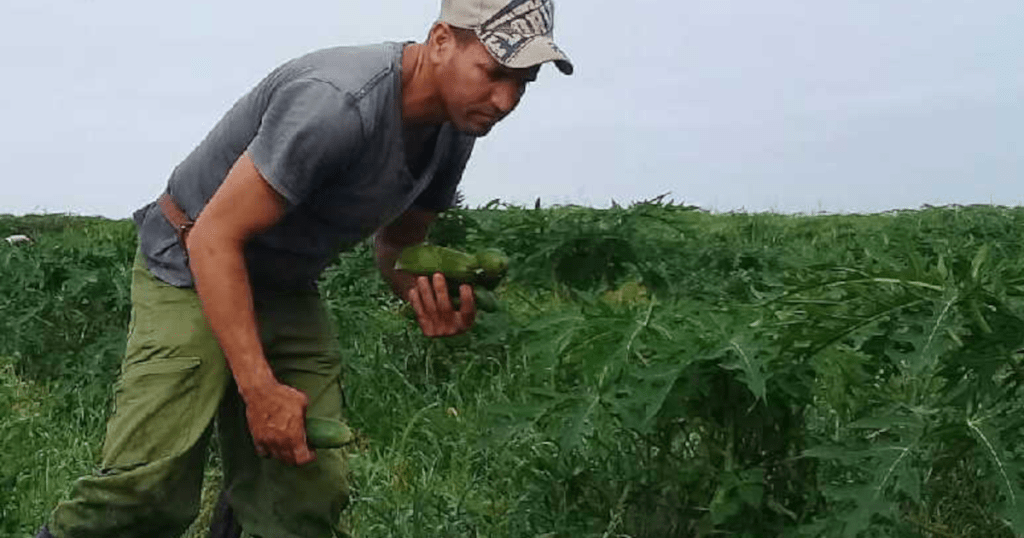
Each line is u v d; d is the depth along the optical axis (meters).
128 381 3.83
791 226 15.12
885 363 4.14
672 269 8.66
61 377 7.29
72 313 7.95
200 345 3.81
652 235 10.19
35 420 6.34
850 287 3.78
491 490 5.19
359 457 5.66
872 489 3.44
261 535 4.12
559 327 4.07
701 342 3.91
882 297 3.70
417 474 5.59
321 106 3.48
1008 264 3.72
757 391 3.73
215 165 3.80
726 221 15.52
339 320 7.48
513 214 9.41
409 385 6.85
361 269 8.55
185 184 3.86
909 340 3.57
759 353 3.89
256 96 3.72
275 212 3.54
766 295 4.33
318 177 3.56
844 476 4.17
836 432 4.55
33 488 5.30
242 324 3.54
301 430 3.59
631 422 3.96
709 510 4.09
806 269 4.04
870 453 3.52
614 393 3.94
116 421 3.82
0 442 5.99
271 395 3.55
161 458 3.78
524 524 4.53
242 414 4.10
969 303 3.54
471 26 3.48
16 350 7.70
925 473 3.93
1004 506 3.41
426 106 3.62
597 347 4.04
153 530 3.91
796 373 4.00
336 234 3.88
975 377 3.67
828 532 3.50
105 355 7.18
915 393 4.61
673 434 4.46
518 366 6.84
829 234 13.39
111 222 17.92
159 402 3.78
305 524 4.09
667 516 4.28
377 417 6.52
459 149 3.98
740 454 4.17
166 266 3.87
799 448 4.14
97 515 3.80
